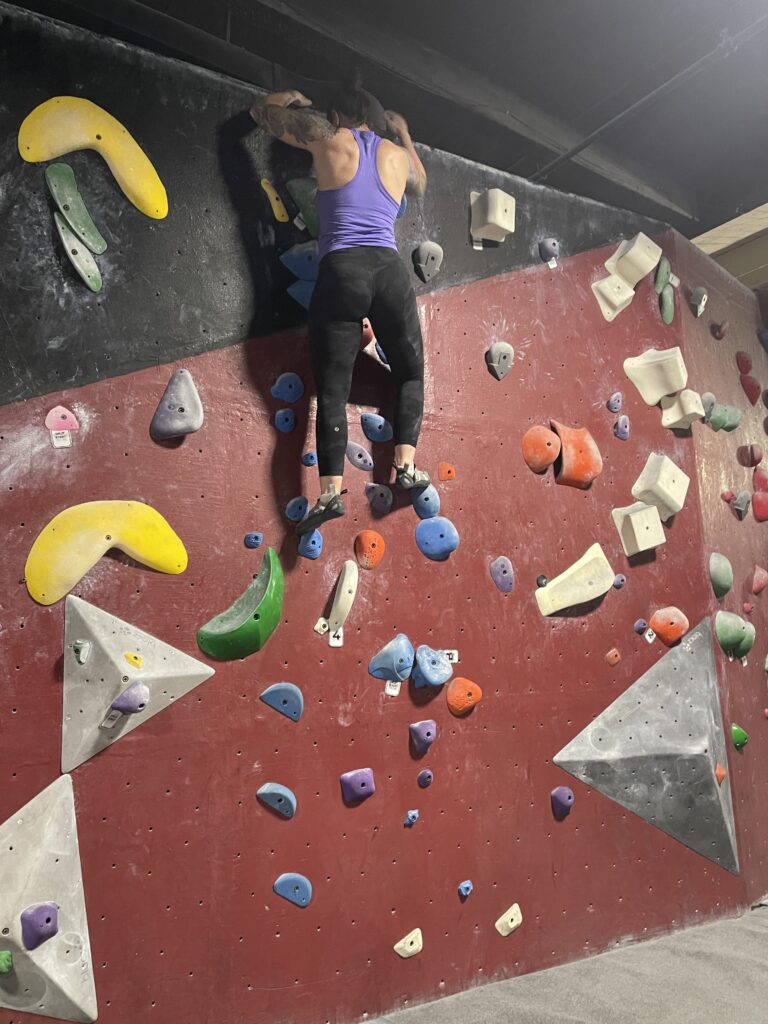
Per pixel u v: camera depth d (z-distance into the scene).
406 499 2.45
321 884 2.16
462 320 2.66
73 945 1.83
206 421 2.16
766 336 3.84
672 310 3.23
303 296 2.33
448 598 2.49
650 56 3.29
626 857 2.73
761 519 3.53
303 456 2.28
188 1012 1.95
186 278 2.18
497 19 3.06
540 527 2.72
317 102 2.93
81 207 2.06
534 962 2.49
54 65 2.06
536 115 3.53
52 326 2.00
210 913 2.01
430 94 3.17
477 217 2.71
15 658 1.86
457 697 2.45
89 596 1.96
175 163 2.20
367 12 2.99
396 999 2.23
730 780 3.02
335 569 2.30
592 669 2.77
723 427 3.38
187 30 2.67
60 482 1.95
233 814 2.07
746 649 3.22
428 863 2.34
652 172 4.02
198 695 2.06
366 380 2.41
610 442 2.94
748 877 3.03
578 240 3.00
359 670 2.30
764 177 3.99
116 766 1.94
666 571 3.01
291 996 2.08
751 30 2.90
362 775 2.24
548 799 2.60
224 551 2.13
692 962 2.53
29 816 1.83
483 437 2.64
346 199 2.19
